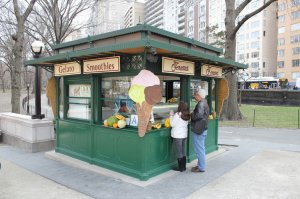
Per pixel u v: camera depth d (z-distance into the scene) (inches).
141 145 223.1
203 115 245.1
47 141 338.0
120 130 237.0
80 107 287.3
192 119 249.0
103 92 266.4
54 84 314.3
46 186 216.5
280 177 237.8
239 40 3009.4
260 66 2800.2
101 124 260.8
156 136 234.5
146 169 225.3
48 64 305.4
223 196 197.8
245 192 205.0
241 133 491.2
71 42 275.1
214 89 335.0
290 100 1302.9
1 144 378.6
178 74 253.1
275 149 346.3
